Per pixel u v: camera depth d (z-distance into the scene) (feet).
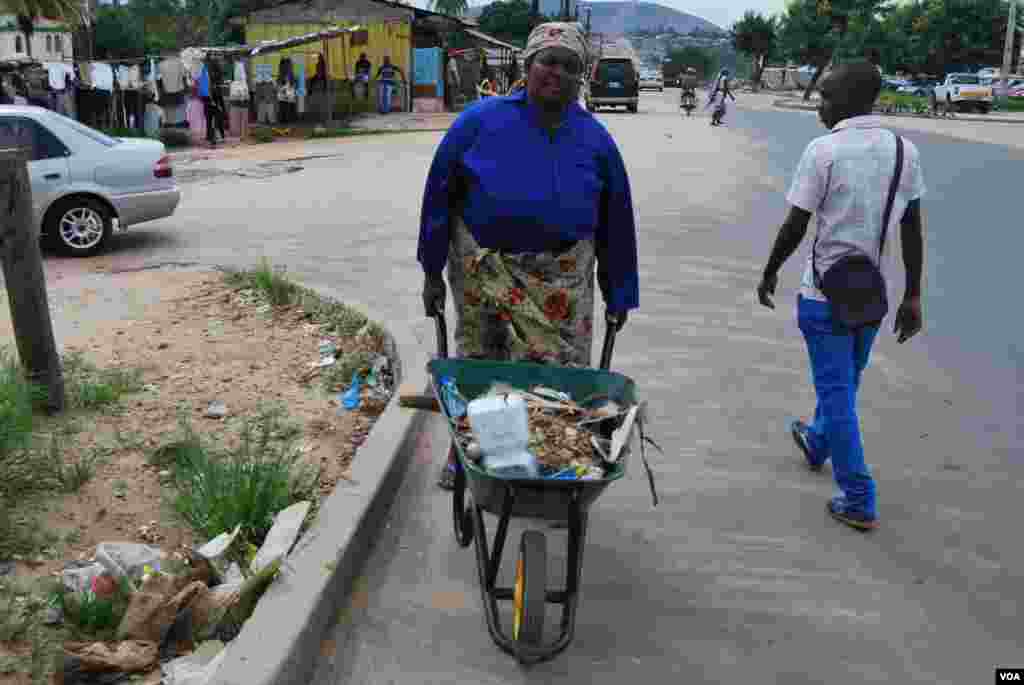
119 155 34.55
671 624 12.39
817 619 12.55
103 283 29.35
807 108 166.91
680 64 347.56
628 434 11.45
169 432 17.34
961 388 21.43
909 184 14.25
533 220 12.77
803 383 21.63
